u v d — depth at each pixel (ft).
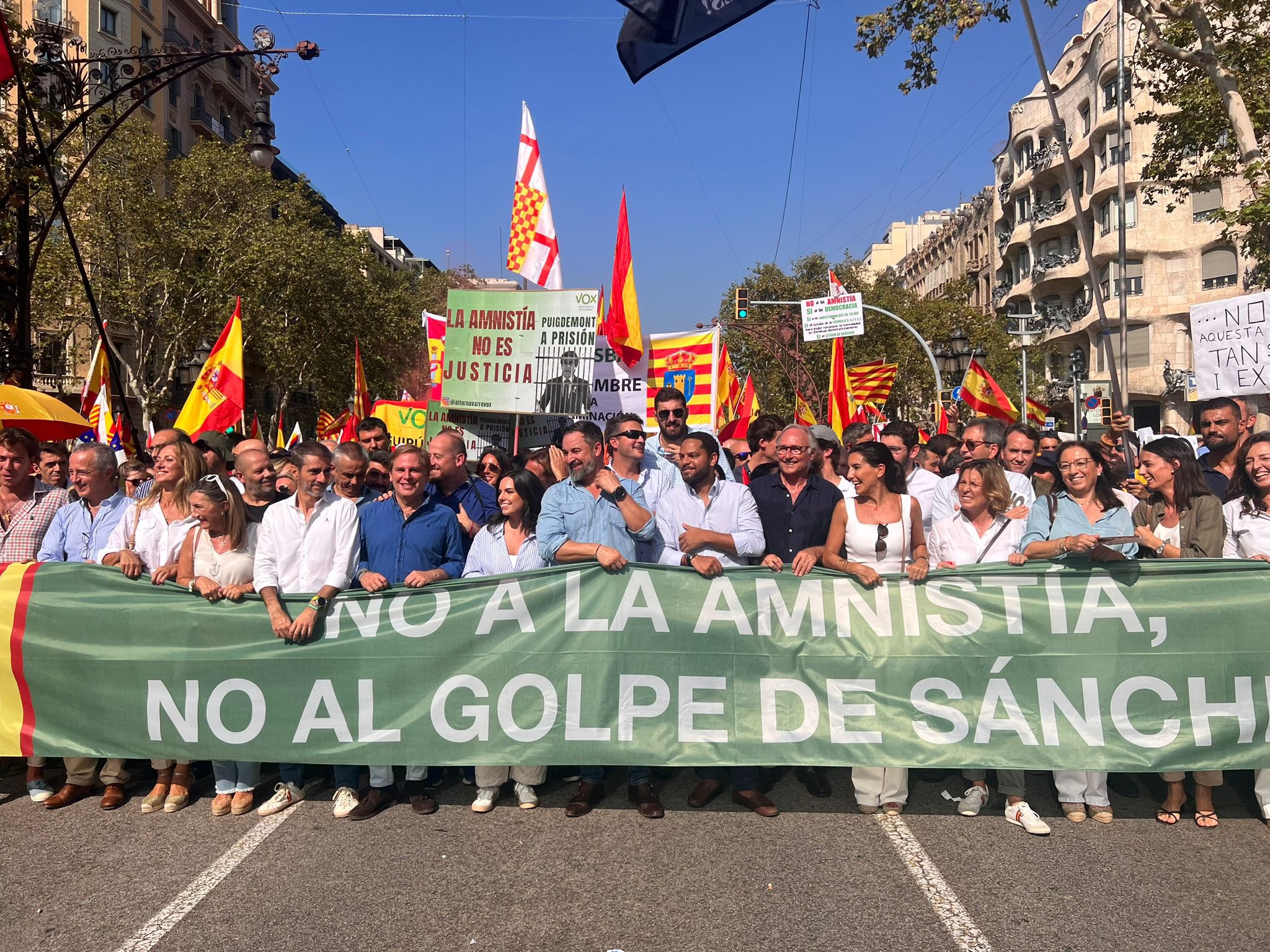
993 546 15.56
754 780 14.90
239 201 98.89
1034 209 145.89
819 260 130.11
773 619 14.55
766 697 14.47
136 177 90.68
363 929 11.06
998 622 14.29
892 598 14.47
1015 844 13.44
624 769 17.08
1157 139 52.54
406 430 35.91
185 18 137.18
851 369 49.73
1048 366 144.66
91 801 15.55
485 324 23.72
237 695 14.76
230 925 11.18
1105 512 14.94
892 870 12.57
